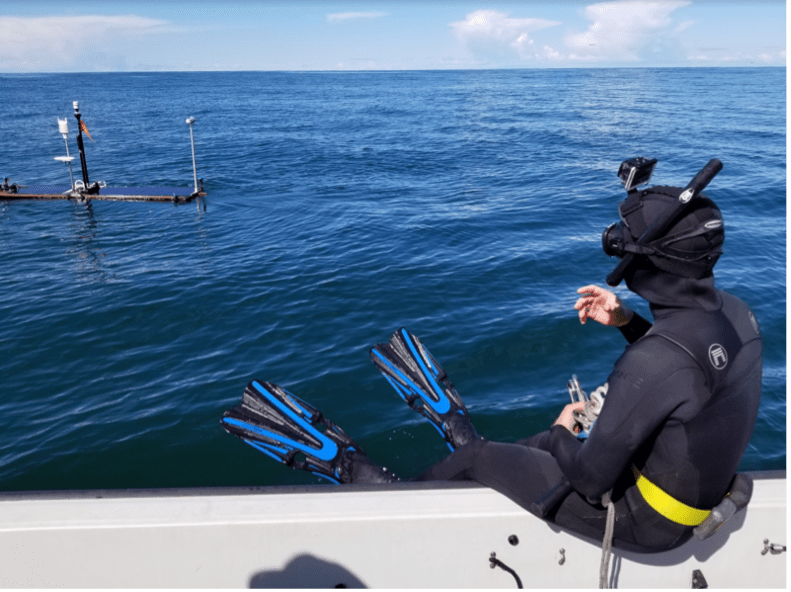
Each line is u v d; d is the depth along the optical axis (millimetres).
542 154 25500
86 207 16781
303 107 68125
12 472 4980
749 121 37594
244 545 1760
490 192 17016
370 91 110812
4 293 9781
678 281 1536
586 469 1591
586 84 114188
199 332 7816
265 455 5027
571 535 1826
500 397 5645
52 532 1704
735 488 1703
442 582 1837
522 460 1888
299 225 14016
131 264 11312
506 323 7312
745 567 1885
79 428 5586
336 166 23953
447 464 2113
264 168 23891
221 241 12898
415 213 14609
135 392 6250
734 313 1614
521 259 10141
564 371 6105
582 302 1956
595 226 12453
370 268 10094
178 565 1760
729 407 1522
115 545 1729
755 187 15594
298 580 1804
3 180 21766
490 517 1805
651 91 80562
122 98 89312
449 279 9289
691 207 1482
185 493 1853
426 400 3209
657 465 1604
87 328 8141
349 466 2572
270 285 9516
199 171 23391
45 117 51406
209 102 79812
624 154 24375
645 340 1551
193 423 5551
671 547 1707
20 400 6230
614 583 1869
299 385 6086
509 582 1852
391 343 3566
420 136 34875
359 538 1785
